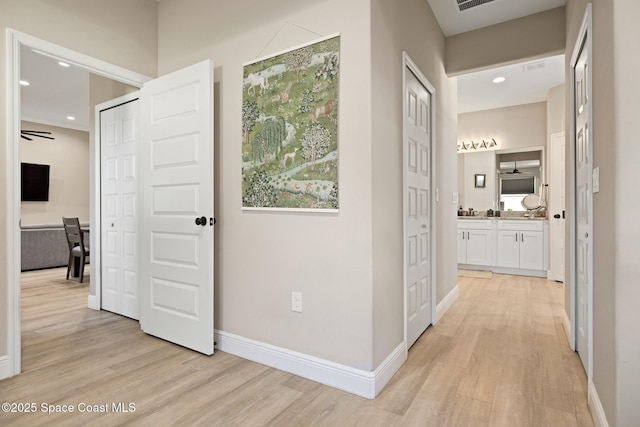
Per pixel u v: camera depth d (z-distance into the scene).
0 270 2.04
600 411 1.57
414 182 2.63
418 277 2.71
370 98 1.85
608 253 1.52
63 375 2.10
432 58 3.02
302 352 2.09
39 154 7.35
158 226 2.65
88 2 2.47
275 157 2.19
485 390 1.94
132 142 3.21
